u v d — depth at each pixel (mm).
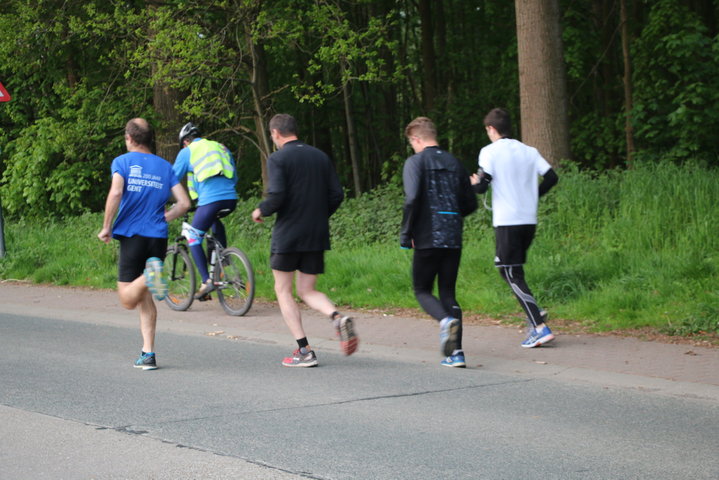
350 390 5852
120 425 4930
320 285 10586
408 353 7207
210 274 9617
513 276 7203
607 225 10758
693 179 11102
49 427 4891
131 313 9789
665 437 4668
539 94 13219
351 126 22750
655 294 8625
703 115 15500
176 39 15789
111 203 6387
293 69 22594
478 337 7742
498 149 7082
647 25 16859
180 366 6754
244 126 18688
